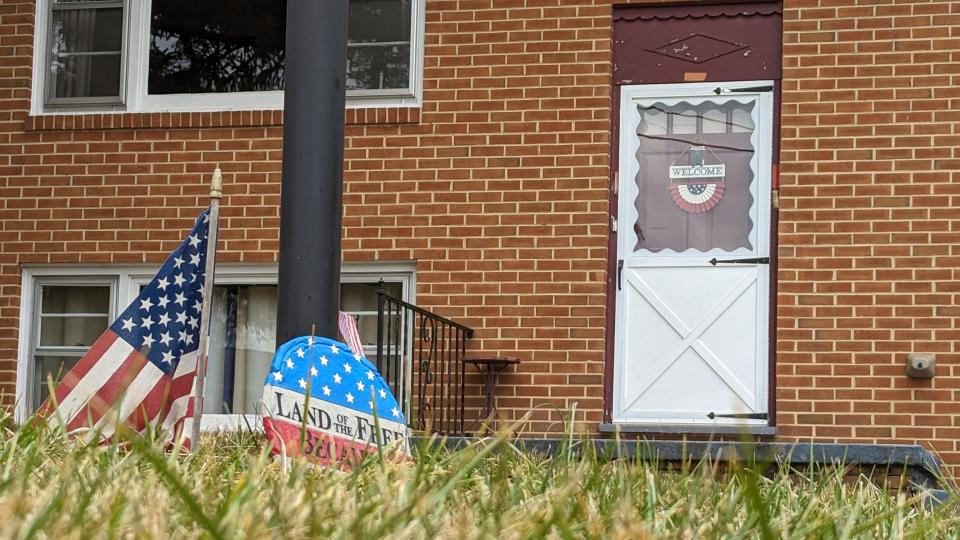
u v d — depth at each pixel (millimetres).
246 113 9500
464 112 9227
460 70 9258
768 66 9008
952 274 8539
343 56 5324
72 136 9703
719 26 9109
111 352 5203
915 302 8555
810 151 8789
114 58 9812
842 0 8844
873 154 8711
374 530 2162
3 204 9734
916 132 8680
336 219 5246
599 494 3088
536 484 3350
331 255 5211
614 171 9148
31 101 9828
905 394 8500
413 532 2176
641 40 9195
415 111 9258
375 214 9258
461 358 9000
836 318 8633
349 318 6727
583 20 9148
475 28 9266
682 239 9055
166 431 3715
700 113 9109
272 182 9453
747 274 8938
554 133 9102
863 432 8508
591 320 8922
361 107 9336
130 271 9641
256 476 2645
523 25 9219
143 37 9781
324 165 5234
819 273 8688
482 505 2598
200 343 4867
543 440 6660
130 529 2008
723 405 8859
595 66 9102
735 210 9008
